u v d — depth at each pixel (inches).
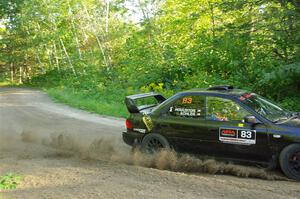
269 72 518.6
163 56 862.5
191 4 795.4
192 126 264.1
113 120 511.2
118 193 201.5
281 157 229.3
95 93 863.1
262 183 222.1
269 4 547.8
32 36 1818.4
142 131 289.7
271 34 526.3
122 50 1184.2
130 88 812.6
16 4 1715.1
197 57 712.4
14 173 249.3
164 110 282.8
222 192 203.3
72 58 1547.7
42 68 1921.8
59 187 215.0
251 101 257.0
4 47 2055.9
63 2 1489.9
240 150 244.5
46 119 544.4
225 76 660.1
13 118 562.6
